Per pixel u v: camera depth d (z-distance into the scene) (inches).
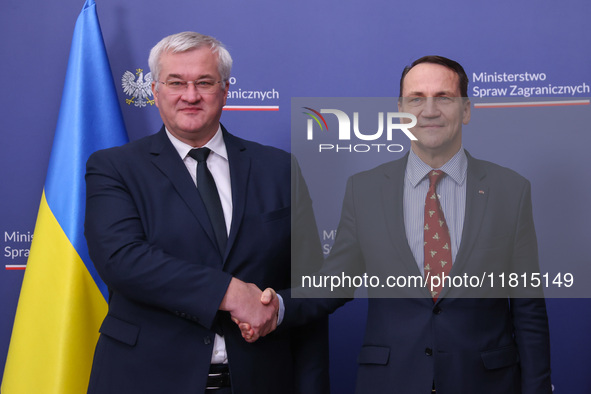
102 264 71.9
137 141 80.8
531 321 76.0
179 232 73.1
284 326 74.7
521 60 110.5
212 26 111.2
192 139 79.0
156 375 70.7
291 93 111.7
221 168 80.1
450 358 71.7
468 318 72.9
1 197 110.3
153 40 111.1
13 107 110.5
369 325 76.7
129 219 72.9
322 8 111.6
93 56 104.4
